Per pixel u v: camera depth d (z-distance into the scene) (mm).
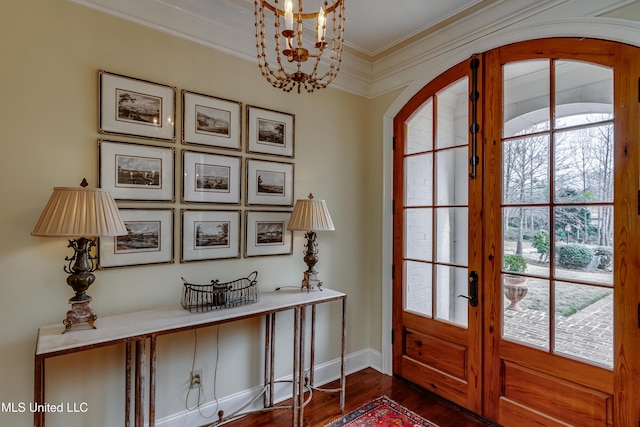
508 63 2154
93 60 1739
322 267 2727
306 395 2512
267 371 2348
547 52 1971
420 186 2703
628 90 1683
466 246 2377
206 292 1910
